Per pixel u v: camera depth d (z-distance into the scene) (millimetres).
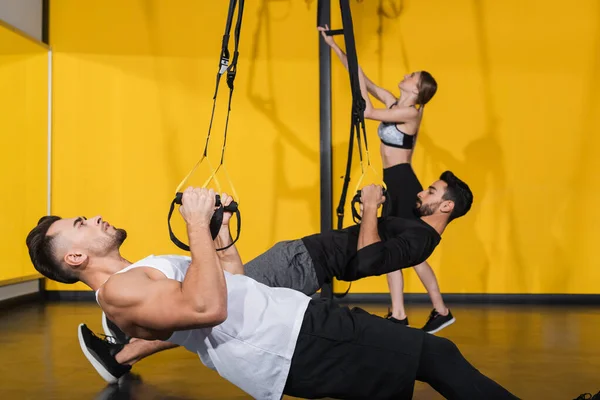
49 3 5781
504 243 5613
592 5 5590
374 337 1944
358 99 2926
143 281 1781
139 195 5742
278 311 1925
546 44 5605
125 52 5762
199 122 5742
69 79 5777
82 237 2035
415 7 5637
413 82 4281
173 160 5742
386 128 4301
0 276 5105
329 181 5566
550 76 5598
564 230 5594
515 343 3773
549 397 2648
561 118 5594
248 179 5711
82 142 5773
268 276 2820
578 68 5594
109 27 5766
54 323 4473
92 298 5742
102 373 2865
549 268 5598
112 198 5762
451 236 5637
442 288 5629
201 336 1929
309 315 1949
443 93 5621
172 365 3250
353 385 1949
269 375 1921
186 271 1879
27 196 5465
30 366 3215
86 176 5766
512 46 5617
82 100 5770
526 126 5613
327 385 1941
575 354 3467
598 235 5582
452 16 5621
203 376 3029
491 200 5617
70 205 5773
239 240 5707
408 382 1946
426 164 5633
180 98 5738
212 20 5738
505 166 5613
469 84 5617
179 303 1726
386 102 4500
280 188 5691
